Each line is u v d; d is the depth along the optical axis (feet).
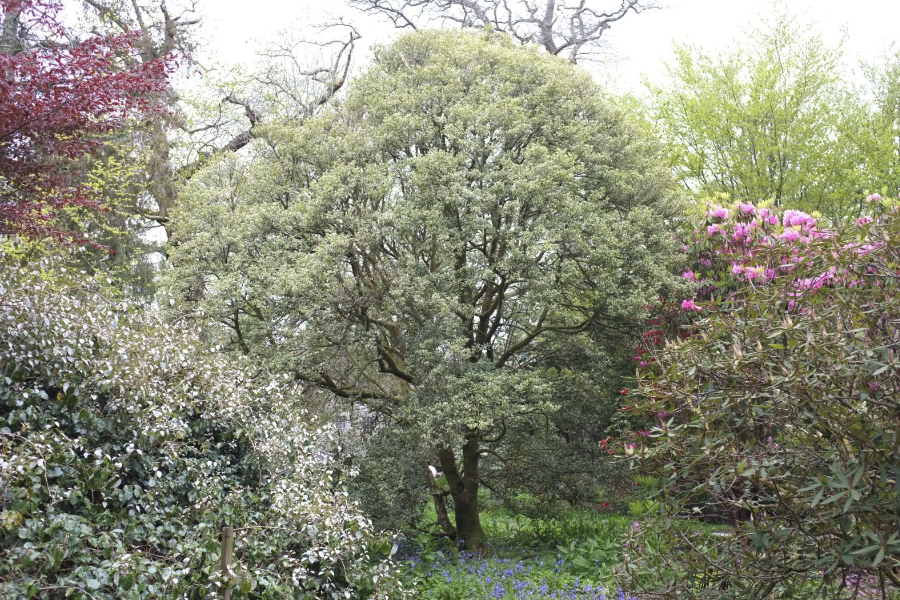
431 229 32.91
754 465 13.05
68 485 16.28
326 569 19.89
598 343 40.45
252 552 18.81
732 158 57.36
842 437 12.87
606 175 35.42
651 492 14.82
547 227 32.96
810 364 13.11
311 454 22.59
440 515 41.11
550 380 39.29
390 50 39.04
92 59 22.91
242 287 33.12
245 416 21.76
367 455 35.32
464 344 34.76
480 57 37.50
